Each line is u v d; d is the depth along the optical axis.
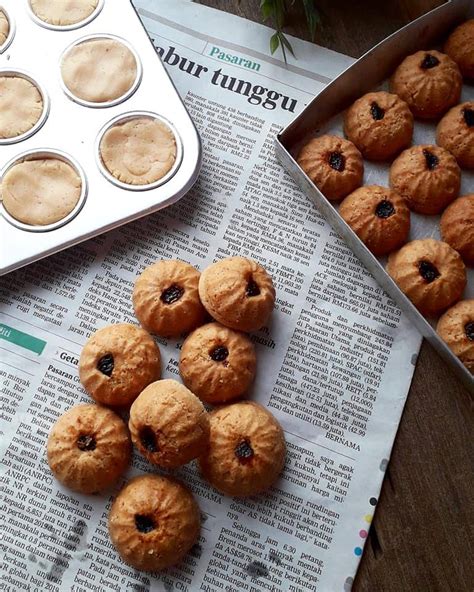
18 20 0.38
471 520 0.35
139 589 0.33
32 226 0.36
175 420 0.32
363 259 0.37
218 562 0.34
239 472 0.33
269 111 0.40
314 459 0.35
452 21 0.40
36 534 0.33
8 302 0.36
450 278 0.36
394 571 0.34
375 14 0.41
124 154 0.37
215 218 0.38
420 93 0.38
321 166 0.37
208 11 0.41
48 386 0.35
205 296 0.35
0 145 0.37
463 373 0.35
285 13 0.41
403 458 0.35
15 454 0.34
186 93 0.40
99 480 0.33
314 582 0.33
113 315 0.36
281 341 0.36
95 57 0.38
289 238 0.38
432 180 0.37
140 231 0.38
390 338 0.37
